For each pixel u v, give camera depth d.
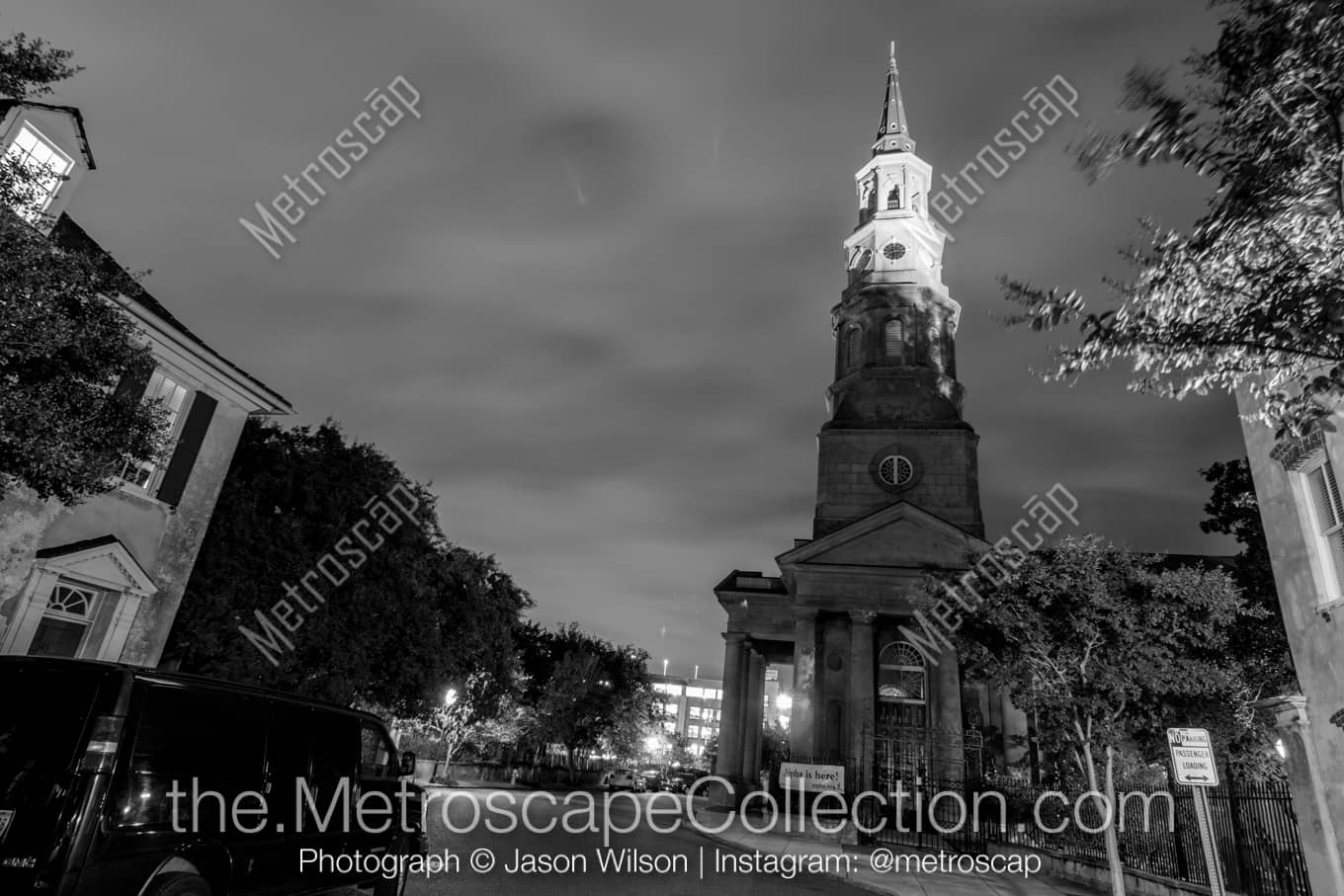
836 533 32.94
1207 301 5.17
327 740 8.44
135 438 8.79
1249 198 4.89
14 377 7.50
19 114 11.90
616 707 51.00
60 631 13.78
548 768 49.12
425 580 23.17
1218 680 13.50
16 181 7.46
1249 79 4.66
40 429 7.41
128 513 14.64
